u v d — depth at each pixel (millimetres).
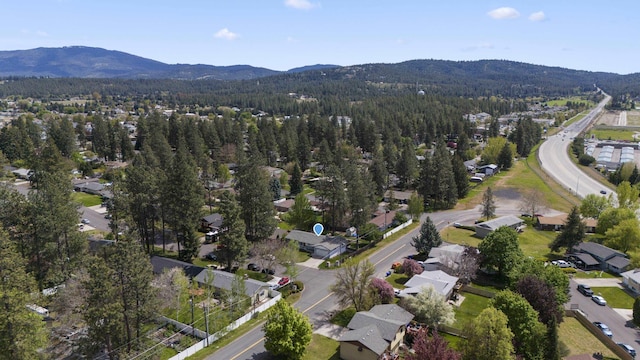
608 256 90312
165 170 107875
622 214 104812
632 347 60594
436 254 84438
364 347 51906
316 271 82688
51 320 61594
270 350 54031
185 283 66812
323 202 106250
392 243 98000
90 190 134375
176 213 82375
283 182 146125
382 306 61562
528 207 123312
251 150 158125
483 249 80812
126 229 81938
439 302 60562
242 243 77500
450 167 133000
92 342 51094
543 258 91562
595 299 74875
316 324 62875
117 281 50500
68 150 167375
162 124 191375
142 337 54406
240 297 64750
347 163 129375
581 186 154875
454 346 56531
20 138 169875
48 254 72438
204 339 57156
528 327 52500
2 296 45000
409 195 137125
